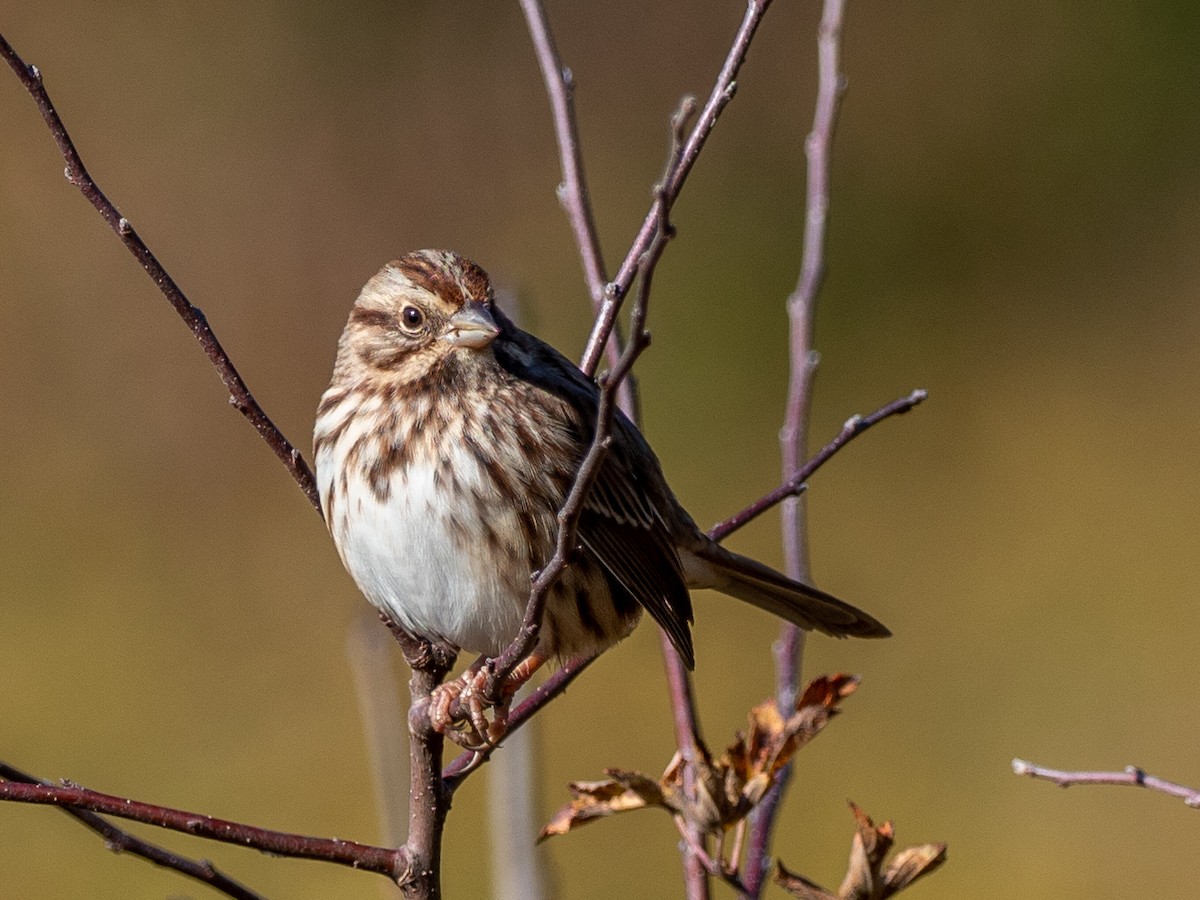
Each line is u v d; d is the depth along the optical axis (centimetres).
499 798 680
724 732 1378
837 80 741
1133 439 1662
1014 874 1273
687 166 569
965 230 1820
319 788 1346
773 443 1684
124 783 1370
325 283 1745
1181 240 1816
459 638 653
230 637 1506
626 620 678
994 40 1870
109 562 1567
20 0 1777
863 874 568
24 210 1717
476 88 1808
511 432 635
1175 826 1295
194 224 1742
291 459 575
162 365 1684
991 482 1638
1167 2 1836
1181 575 1516
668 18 1847
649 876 1223
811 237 731
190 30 1792
